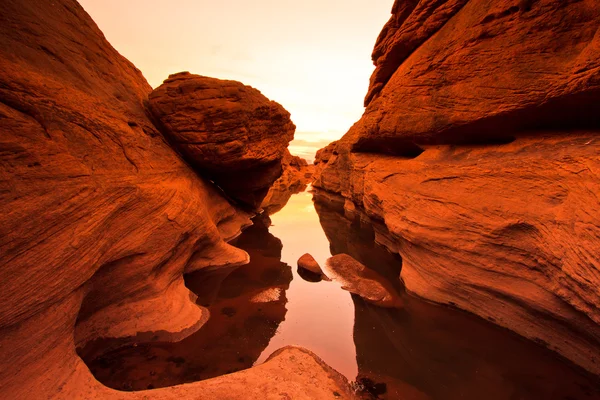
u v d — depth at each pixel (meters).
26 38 8.34
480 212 9.25
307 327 9.59
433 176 11.74
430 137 12.83
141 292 8.62
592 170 6.71
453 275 10.03
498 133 10.42
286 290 12.15
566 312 7.11
